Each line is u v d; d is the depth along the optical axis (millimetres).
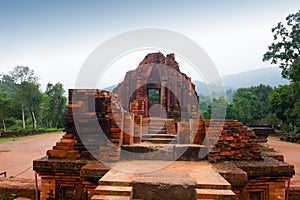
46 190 5984
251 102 49469
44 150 18344
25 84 40562
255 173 5648
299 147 21594
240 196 5367
